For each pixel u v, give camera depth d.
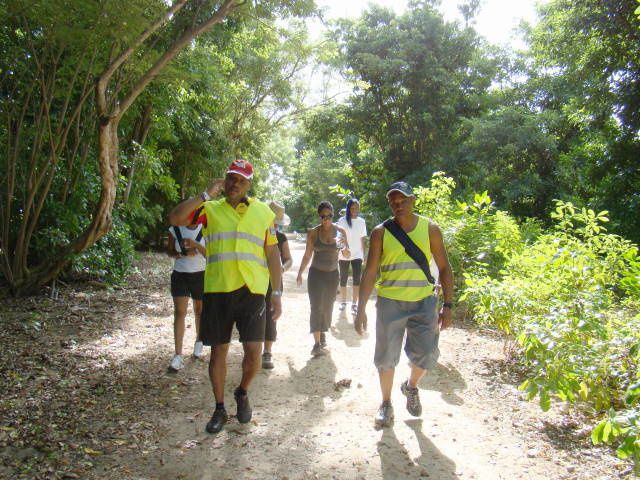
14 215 8.57
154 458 3.48
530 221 12.27
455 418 4.25
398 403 4.58
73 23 6.36
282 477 3.29
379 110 24.73
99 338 6.24
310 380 5.16
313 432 3.94
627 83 14.20
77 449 3.52
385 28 23.44
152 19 6.36
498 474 3.38
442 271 4.13
